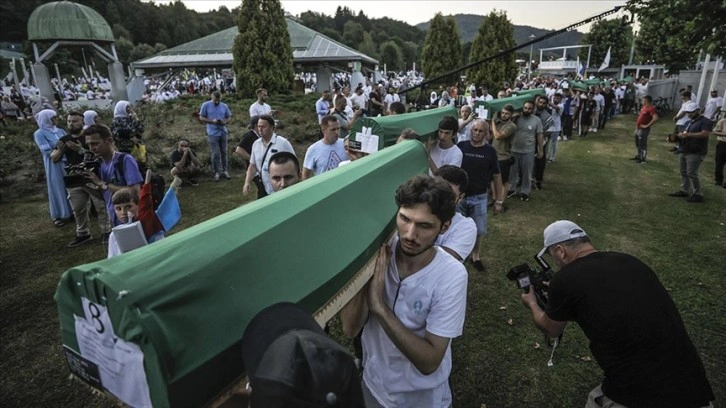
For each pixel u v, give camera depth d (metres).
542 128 7.29
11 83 33.31
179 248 0.98
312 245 1.29
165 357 0.77
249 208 1.36
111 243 2.63
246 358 0.81
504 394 3.00
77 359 0.91
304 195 1.53
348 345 3.48
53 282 4.49
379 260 1.65
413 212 1.44
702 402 1.82
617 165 10.20
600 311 1.86
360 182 1.84
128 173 3.59
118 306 0.78
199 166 8.36
